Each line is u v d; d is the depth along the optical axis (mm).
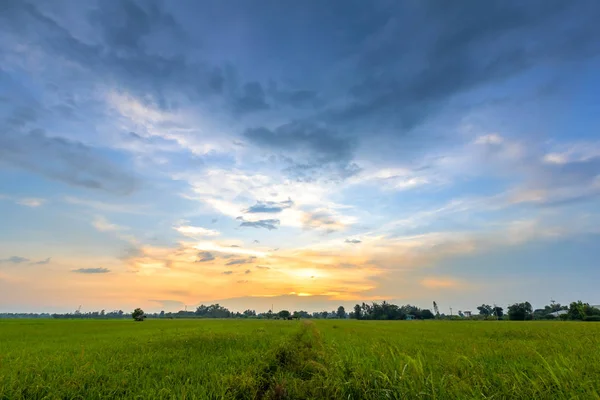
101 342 19453
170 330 32531
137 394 7176
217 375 8406
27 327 42750
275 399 7340
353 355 9320
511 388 6379
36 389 7434
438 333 25797
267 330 30984
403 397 6156
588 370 7480
